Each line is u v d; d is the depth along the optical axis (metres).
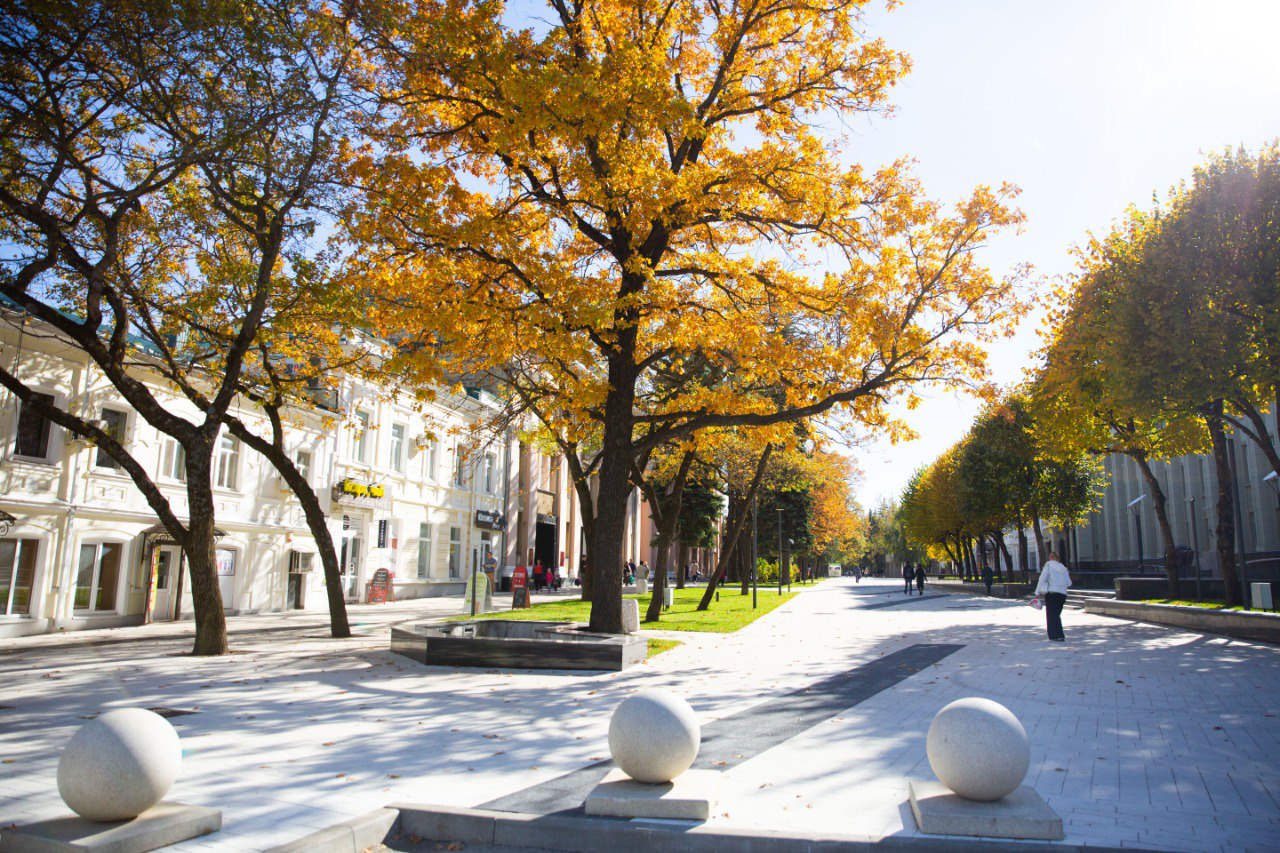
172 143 12.82
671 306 14.48
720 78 15.38
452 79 13.73
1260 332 17.14
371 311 14.91
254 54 11.39
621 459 15.72
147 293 14.88
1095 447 26.59
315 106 12.17
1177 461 52.31
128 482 21.31
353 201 13.36
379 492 31.56
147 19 11.23
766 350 15.01
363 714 8.91
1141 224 22.45
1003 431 40.66
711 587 27.25
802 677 11.96
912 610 29.22
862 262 14.72
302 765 6.68
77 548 19.91
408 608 29.44
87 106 12.63
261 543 26.14
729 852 4.96
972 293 13.70
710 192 14.54
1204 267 17.88
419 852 5.18
